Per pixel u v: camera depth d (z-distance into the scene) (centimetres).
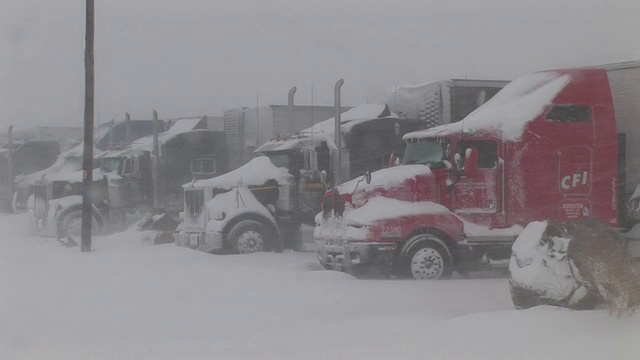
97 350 762
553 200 1252
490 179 1241
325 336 793
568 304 820
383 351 716
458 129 1241
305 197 1500
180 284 1138
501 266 1227
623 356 672
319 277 1185
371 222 1177
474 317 817
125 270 1291
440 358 687
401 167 1245
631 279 794
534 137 1255
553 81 1287
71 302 1015
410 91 1493
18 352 768
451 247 1209
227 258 1405
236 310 952
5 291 1098
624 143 1338
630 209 1298
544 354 686
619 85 1370
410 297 1028
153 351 749
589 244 822
